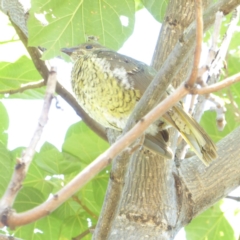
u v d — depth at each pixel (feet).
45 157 35.27
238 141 31.04
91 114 30.96
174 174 30.07
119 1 35.58
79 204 36.01
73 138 35.47
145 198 28.76
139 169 29.19
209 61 17.43
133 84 28.66
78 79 30.96
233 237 37.70
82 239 36.91
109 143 34.24
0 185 34.19
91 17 35.45
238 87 39.93
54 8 34.42
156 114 16.43
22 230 36.65
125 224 28.14
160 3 36.37
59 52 34.63
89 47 34.73
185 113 26.00
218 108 31.81
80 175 15.19
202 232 37.88
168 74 20.92
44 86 37.17
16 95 39.11
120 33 36.01
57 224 36.91
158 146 27.66
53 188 36.27
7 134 39.17
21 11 34.71
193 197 29.78
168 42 31.22
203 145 25.80
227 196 33.68
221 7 21.59
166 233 28.27
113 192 22.41
